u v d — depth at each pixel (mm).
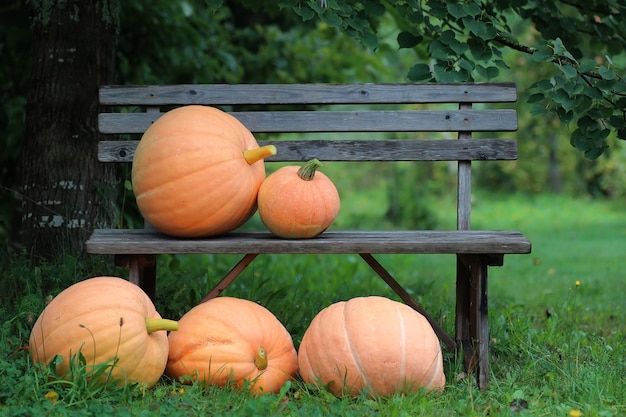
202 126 3971
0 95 7254
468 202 4652
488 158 4641
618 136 4879
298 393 3689
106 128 4703
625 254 10797
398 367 3586
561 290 7359
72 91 5352
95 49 5414
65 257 5113
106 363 3479
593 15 6324
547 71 12859
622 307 6410
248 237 4094
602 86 4621
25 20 6363
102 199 5441
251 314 3844
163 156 3914
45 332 3574
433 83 4676
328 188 4012
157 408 3422
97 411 3279
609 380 3916
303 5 4902
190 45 7488
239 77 8406
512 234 4074
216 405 3475
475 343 4113
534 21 6148
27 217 5363
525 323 5000
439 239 3904
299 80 9086
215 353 3717
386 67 10039
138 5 6820
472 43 5168
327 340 3656
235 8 10133
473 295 4188
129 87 4711
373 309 3707
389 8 6371
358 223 16578
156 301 5020
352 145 4699
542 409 3562
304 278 6840
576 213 18391
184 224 3936
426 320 3820
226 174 3916
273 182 3984
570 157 21469
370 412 3412
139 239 3957
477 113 4660
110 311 3564
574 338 4910
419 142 4668
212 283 5746
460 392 3746
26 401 3355
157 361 3646
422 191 17141
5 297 4812
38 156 5348
